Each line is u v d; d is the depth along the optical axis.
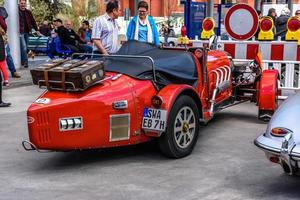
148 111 5.62
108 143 5.38
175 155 5.84
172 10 42.03
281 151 4.45
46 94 5.35
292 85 9.51
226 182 5.12
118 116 5.39
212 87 6.90
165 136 5.69
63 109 5.07
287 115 4.70
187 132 5.98
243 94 8.09
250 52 9.87
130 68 5.85
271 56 9.73
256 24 9.83
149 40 8.17
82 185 5.07
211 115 6.72
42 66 5.48
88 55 6.29
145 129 5.62
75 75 5.11
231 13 10.00
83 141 5.20
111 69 5.83
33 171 5.54
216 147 6.43
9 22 13.68
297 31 9.55
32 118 5.06
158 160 5.88
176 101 5.73
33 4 25.80
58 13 26.64
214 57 7.36
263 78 7.65
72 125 5.10
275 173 5.40
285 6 21.34
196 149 6.33
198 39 11.38
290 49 9.57
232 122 7.90
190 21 12.93
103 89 5.39
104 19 7.98
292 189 4.92
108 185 5.06
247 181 5.15
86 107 5.17
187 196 4.73
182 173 5.40
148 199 4.67
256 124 7.75
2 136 7.11
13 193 4.88
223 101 7.38
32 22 14.63
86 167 5.65
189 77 6.34
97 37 7.96
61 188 4.99
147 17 8.20
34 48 19.20
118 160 5.90
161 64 6.13
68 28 15.73
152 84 5.77
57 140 5.08
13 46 13.86
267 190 4.89
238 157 5.99
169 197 4.71
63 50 14.51
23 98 10.16
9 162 5.88
